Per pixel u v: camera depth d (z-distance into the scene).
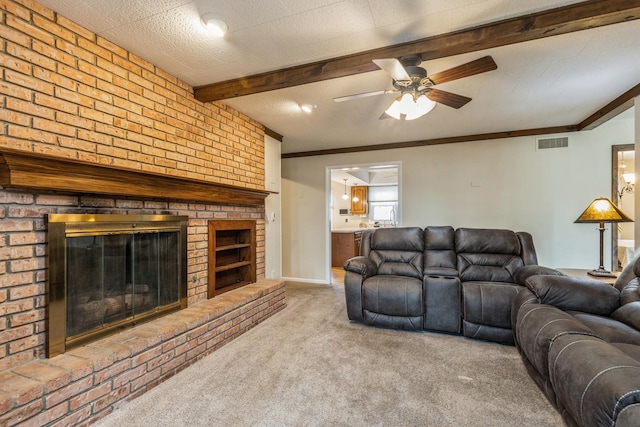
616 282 2.32
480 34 1.92
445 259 3.27
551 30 1.80
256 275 3.79
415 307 2.96
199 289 2.86
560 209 4.11
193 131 2.83
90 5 1.71
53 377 1.50
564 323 1.67
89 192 1.88
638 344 1.61
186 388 1.99
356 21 1.87
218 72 2.56
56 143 1.78
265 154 4.07
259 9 1.75
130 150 2.24
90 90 1.97
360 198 9.96
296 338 2.83
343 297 4.35
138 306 2.27
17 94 1.61
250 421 1.68
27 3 1.65
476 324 2.77
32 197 1.67
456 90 2.87
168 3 1.69
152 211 2.42
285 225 5.68
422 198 4.75
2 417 1.30
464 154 4.55
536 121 3.85
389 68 1.91
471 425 1.65
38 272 1.68
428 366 2.30
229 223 3.29
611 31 1.95
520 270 2.95
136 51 2.22
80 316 1.89
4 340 1.54
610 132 3.92
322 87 2.85
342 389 1.99
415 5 1.72
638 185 2.79
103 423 1.65
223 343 2.65
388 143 4.95
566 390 1.36
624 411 1.02
